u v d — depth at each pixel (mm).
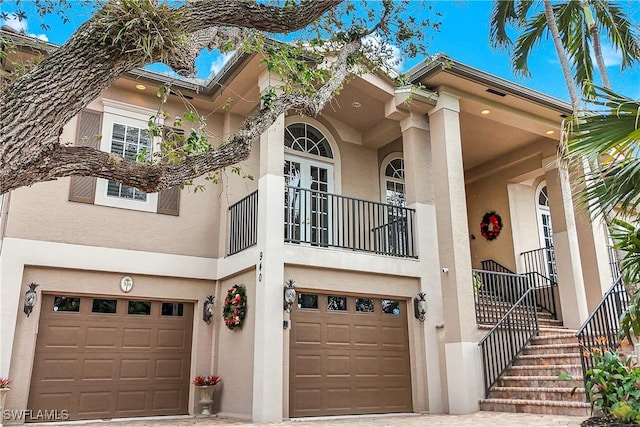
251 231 8484
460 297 8836
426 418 7789
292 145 10555
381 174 11531
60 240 8016
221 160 3820
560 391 7484
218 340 8938
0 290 7398
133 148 8914
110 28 2930
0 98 2723
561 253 11258
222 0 3619
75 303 8117
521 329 9273
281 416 7387
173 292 8828
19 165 2689
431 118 9953
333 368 8367
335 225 10523
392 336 9102
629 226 4992
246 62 8336
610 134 4094
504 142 12180
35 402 7488
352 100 10258
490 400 8305
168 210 9023
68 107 2871
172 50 3266
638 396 5598
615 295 7953
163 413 8375
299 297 8375
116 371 8180
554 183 11594
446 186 9383
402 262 9211
